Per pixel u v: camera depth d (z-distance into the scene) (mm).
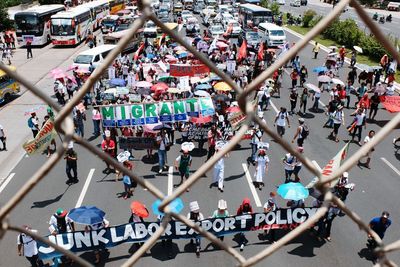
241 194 13555
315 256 10469
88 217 9688
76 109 17719
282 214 10656
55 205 12914
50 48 39156
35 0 58438
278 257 10430
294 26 52188
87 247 9938
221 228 10477
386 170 15609
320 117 21031
